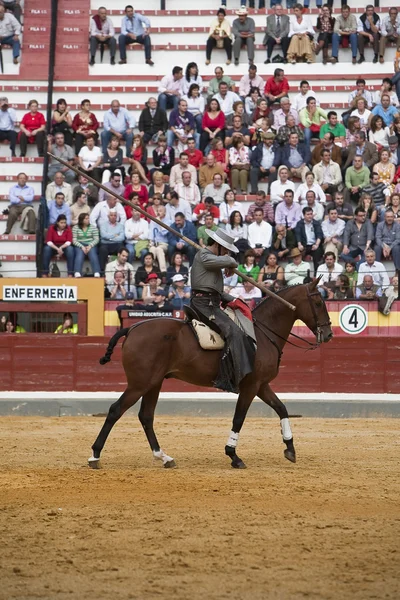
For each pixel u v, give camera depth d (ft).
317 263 63.62
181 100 71.41
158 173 67.36
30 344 62.03
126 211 66.08
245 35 77.20
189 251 63.77
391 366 61.36
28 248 68.80
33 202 71.00
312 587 17.78
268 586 17.79
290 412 56.95
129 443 42.19
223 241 33.30
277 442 43.24
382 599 17.12
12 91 77.92
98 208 65.41
